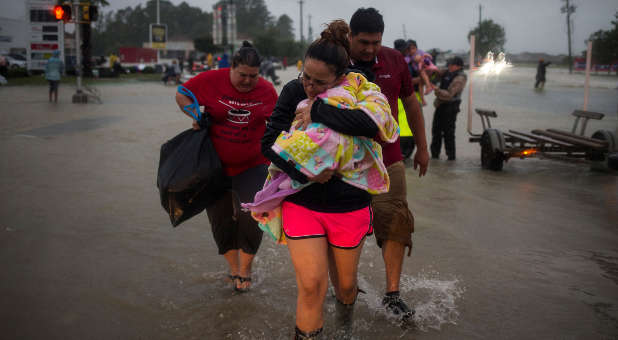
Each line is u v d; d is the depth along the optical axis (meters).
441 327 3.05
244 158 3.48
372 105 2.38
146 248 4.22
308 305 2.49
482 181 6.86
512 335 2.96
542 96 22.88
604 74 50.59
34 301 3.26
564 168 7.88
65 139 9.39
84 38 33.25
